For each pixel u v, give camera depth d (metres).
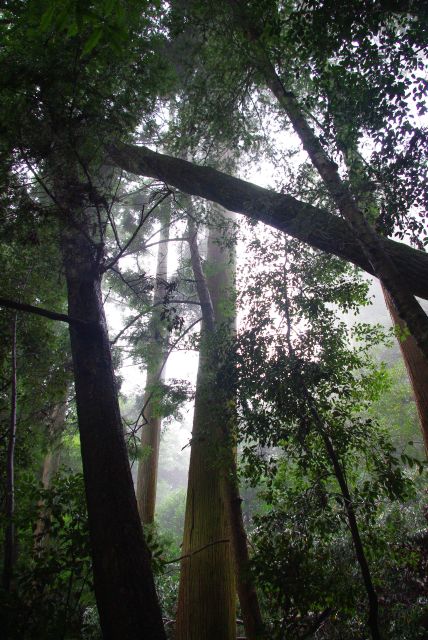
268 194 3.87
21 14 2.69
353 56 2.91
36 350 5.52
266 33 3.27
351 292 3.78
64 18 1.78
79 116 3.16
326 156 3.08
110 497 3.05
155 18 4.08
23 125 3.07
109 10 1.75
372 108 2.79
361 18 2.80
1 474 4.22
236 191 4.27
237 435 3.69
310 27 3.00
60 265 4.41
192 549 5.20
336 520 3.11
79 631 2.74
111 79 3.24
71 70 2.99
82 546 3.09
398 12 2.82
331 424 3.40
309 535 3.04
